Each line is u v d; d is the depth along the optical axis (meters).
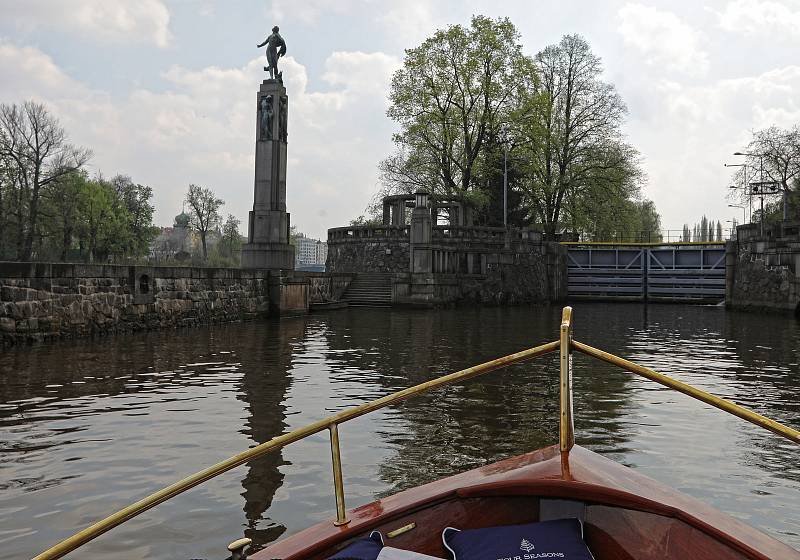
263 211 25.98
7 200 43.31
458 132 45.03
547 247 45.53
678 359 14.80
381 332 20.70
